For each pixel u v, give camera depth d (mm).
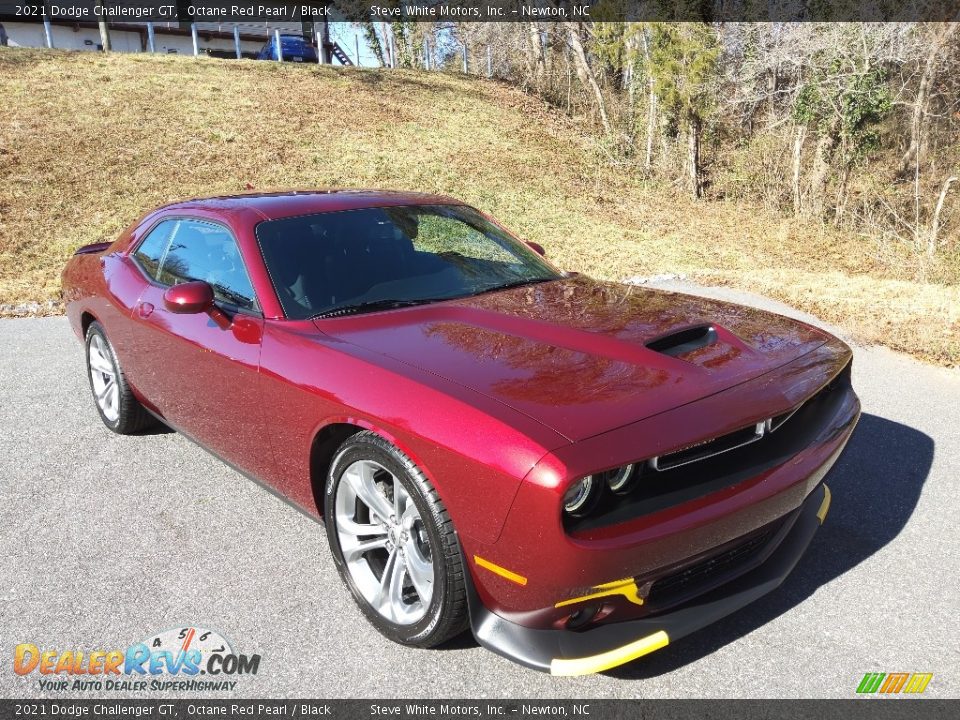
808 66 18500
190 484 3766
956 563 2969
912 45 18438
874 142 18469
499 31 33031
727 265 13234
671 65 20281
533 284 3539
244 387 2990
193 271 3562
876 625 2596
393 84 26578
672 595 2326
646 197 20125
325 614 2717
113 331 4078
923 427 4465
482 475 2070
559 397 2199
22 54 22703
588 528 2039
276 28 36000
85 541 3227
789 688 2303
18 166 14664
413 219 3770
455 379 2354
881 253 15086
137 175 15211
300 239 3340
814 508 2945
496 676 2391
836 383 2920
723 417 2193
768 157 20453
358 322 2916
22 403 5012
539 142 23391
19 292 9086
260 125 19328
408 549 2469
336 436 2703
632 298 3279
